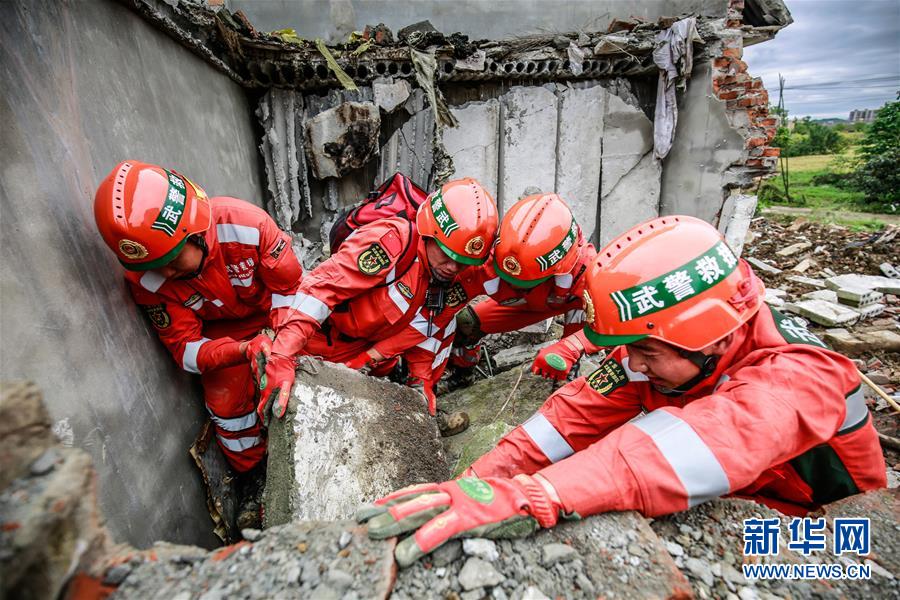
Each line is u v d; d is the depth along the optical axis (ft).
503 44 12.11
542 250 7.16
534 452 4.92
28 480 2.31
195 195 5.82
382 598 2.83
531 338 14.05
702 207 14.16
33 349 3.93
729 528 3.65
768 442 3.19
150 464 5.55
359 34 11.35
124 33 6.29
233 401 7.19
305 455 5.47
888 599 3.19
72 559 2.36
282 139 11.57
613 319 3.96
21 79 4.23
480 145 12.91
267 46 10.33
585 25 12.92
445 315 8.75
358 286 7.04
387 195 8.25
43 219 4.34
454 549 3.21
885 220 35.83
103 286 5.24
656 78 13.74
